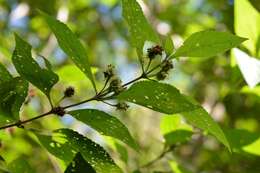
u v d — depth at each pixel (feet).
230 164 4.69
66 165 2.85
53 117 4.64
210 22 7.05
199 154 5.51
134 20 2.74
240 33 3.60
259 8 3.92
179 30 6.76
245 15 3.57
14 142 4.88
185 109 2.62
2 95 2.69
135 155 4.40
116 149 3.72
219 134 2.74
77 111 2.72
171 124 3.73
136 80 2.71
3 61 4.57
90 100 2.72
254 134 3.66
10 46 5.53
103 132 2.71
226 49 2.72
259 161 4.60
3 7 7.48
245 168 4.66
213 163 4.76
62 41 2.72
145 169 4.10
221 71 6.45
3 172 2.92
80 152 2.74
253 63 3.42
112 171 2.74
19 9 7.23
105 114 2.71
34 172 2.98
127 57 8.23
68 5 7.66
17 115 2.73
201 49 2.72
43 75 2.71
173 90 2.63
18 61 2.70
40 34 7.62
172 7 7.25
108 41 8.23
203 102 6.22
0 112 2.70
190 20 7.16
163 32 6.56
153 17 6.64
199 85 6.64
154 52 2.73
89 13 8.16
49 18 2.70
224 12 7.13
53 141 2.82
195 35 2.71
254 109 5.88
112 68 2.74
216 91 6.28
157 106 2.63
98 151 2.77
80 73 3.43
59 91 4.27
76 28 7.02
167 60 2.73
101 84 3.82
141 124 6.72
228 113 5.95
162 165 4.47
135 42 2.75
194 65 6.70
